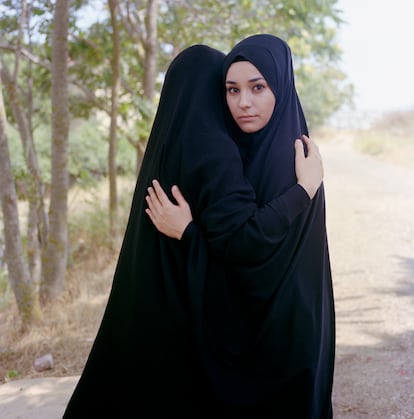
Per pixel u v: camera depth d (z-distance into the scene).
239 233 2.02
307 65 10.19
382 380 3.94
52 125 6.01
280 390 2.20
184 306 2.18
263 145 2.15
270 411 2.21
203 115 2.16
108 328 2.44
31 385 3.63
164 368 2.25
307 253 2.26
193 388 2.26
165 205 2.16
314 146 2.22
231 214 2.02
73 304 6.02
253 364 2.18
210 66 2.28
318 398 2.46
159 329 2.24
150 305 2.24
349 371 4.14
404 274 6.88
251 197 2.07
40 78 8.65
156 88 9.59
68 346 4.93
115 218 8.26
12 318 5.80
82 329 5.31
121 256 2.44
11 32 7.45
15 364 4.73
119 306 2.40
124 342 2.34
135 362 2.30
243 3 8.77
